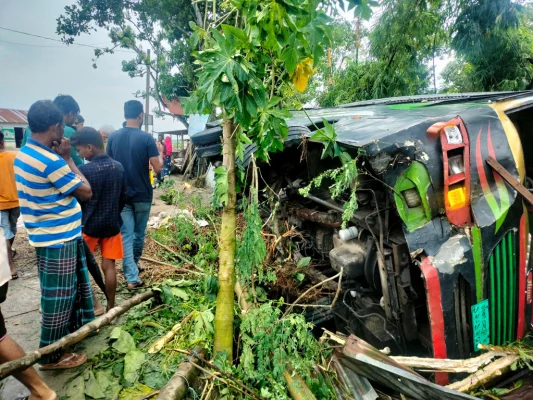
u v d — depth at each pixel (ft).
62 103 13.14
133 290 12.16
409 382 6.32
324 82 34.99
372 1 5.41
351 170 6.57
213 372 6.71
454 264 6.77
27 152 7.67
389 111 9.98
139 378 7.68
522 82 28.32
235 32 5.10
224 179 6.79
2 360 6.73
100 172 9.82
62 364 8.11
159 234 16.55
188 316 8.46
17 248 16.97
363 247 8.64
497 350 6.98
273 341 6.73
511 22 27.32
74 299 8.51
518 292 7.70
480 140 7.29
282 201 11.54
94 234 10.04
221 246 7.06
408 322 7.59
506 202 7.25
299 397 6.42
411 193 6.84
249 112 5.36
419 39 30.99
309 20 5.30
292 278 10.15
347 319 8.88
